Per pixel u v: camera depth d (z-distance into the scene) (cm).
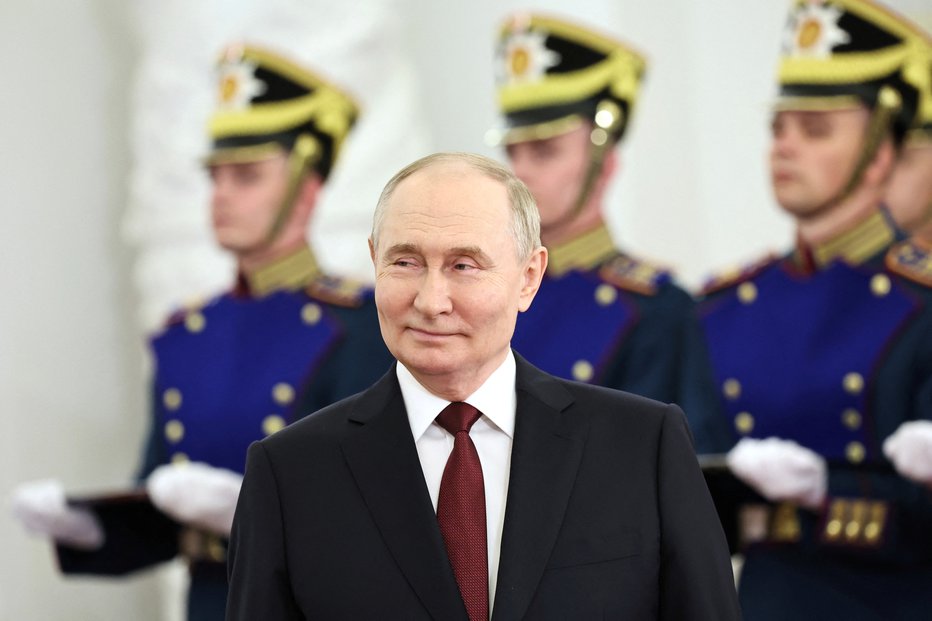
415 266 634
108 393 1905
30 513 1352
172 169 1848
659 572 639
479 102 1709
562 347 1370
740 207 1530
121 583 1900
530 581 622
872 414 1223
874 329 1240
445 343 634
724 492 1182
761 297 1305
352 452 657
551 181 1396
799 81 1282
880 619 1170
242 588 649
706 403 1314
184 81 1848
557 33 1408
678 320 1357
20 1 1900
